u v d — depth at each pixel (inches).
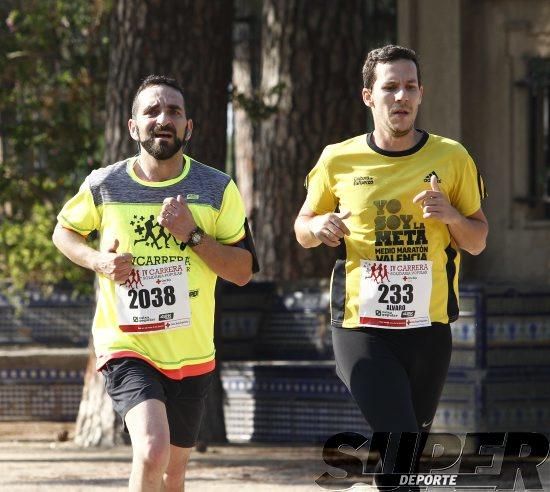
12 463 636.1
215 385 743.7
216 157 721.6
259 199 879.1
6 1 871.1
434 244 386.6
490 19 818.2
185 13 710.5
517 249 815.1
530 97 813.2
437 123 814.5
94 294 742.5
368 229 388.2
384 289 386.6
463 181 390.0
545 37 807.1
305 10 851.4
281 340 835.4
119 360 362.9
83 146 847.1
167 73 708.7
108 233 369.1
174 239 366.9
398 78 381.1
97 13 837.8
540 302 737.0
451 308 392.2
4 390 854.5
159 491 342.6
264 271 874.1
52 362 855.1
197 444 695.1
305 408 761.0
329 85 850.8
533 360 733.9
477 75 822.5
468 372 724.0
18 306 920.3
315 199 399.5
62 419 853.8
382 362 382.9
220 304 748.0
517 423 730.2
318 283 831.7
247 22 1079.0
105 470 607.5
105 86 848.3
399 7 820.6
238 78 1152.8
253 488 546.0
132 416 350.6
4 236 868.6
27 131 840.3
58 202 874.1
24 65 846.5
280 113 857.5
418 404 399.2
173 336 365.7
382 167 388.2
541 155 816.9
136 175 371.2
